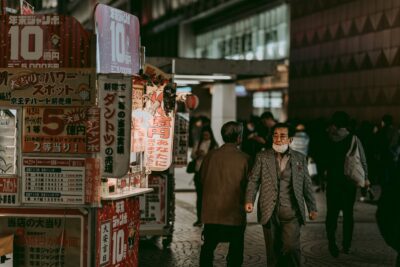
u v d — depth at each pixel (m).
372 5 33.34
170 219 12.84
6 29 8.15
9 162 8.20
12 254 8.22
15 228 8.32
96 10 8.20
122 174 7.99
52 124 8.07
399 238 7.96
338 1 36.72
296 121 23.56
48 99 8.05
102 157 8.00
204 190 9.44
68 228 8.25
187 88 22.02
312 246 13.32
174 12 59.00
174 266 11.20
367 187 12.23
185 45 63.75
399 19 31.16
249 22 52.91
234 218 9.26
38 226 8.29
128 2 56.06
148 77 9.98
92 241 8.20
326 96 37.97
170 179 12.83
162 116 10.94
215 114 31.31
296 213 9.14
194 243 13.34
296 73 42.09
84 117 8.02
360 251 12.86
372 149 23.66
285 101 49.06
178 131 13.07
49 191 8.11
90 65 8.00
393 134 22.19
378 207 8.11
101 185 8.34
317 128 21.67
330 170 12.33
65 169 8.07
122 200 8.88
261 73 22.92
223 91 31.02
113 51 8.67
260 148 14.27
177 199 20.72
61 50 8.06
